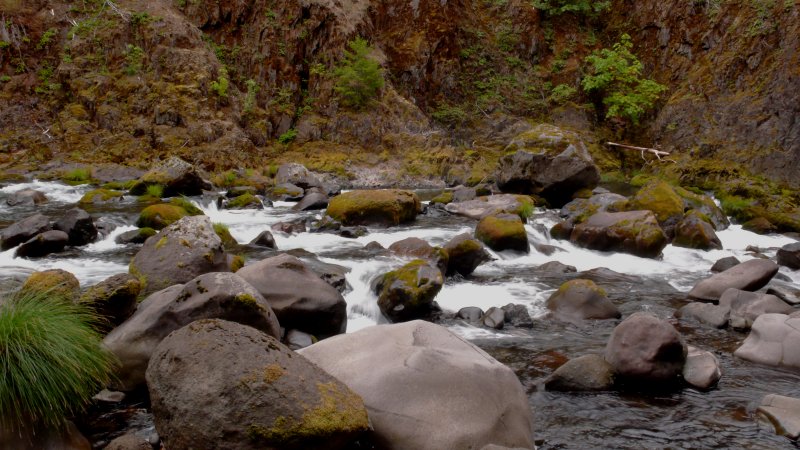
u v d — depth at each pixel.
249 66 30.83
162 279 7.52
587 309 8.38
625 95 33.25
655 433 5.12
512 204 16.61
